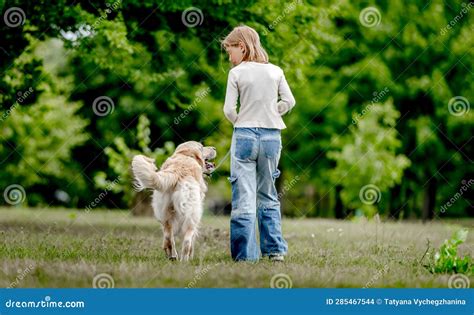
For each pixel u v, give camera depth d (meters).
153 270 6.82
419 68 24.75
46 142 27.45
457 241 7.74
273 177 8.04
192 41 16.41
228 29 15.01
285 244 8.17
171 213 8.38
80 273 6.58
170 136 22.53
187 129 22.72
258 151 7.82
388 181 21.94
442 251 7.68
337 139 25.38
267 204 8.08
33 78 15.88
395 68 24.83
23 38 14.86
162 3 14.16
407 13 24.50
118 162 17.91
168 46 16.34
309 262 8.08
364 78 24.80
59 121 25.72
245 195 7.81
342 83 24.94
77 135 26.20
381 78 24.59
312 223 17.61
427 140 25.14
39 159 28.23
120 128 24.06
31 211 23.33
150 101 22.28
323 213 31.77
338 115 25.20
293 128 25.91
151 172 8.02
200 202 8.34
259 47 8.05
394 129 22.88
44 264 7.15
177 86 18.06
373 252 9.55
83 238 10.82
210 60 16.31
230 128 22.58
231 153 7.93
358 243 10.80
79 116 25.36
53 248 8.89
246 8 14.78
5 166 28.61
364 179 21.69
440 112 24.83
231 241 7.90
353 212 23.05
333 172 22.62
